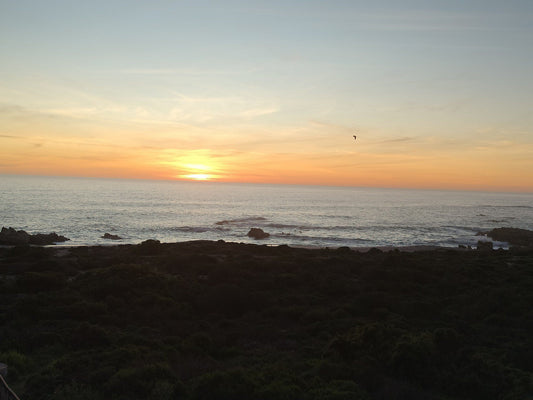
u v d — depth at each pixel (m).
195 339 13.53
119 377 9.34
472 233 88.38
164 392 8.70
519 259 39.31
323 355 12.38
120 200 151.00
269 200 191.12
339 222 102.75
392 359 11.06
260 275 25.95
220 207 139.75
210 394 8.66
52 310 16.42
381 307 19.44
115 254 39.00
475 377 10.31
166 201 156.75
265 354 12.80
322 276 25.84
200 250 41.16
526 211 174.88
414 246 61.72
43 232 67.31
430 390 10.16
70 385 9.14
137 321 16.39
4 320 15.51
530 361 11.85
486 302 19.73
